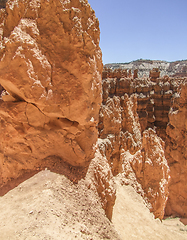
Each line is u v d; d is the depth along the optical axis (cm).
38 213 382
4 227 352
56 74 478
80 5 491
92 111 561
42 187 454
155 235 692
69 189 476
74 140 558
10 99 503
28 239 324
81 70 491
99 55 555
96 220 451
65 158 554
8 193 452
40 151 531
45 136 527
